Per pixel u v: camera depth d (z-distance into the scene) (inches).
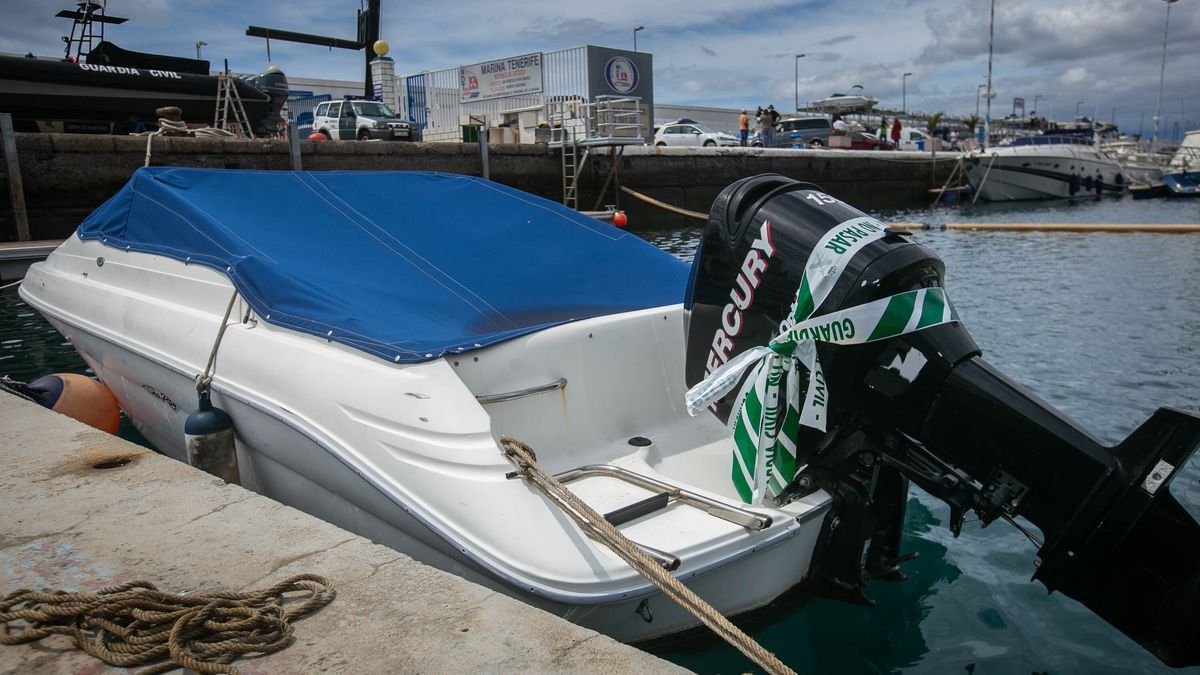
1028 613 133.7
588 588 104.2
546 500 110.7
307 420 132.3
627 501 122.6
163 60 715.4
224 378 149.3
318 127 844.6
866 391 114.3
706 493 123.4
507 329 155.0
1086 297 390.6
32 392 192.4
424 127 1061.8
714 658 118.7
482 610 91.1
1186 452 96.0
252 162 615.8
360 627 87.6
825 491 125.0
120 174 558.6
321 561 102.6
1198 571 99.3
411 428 118.7
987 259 532.7
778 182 127.2
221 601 87.5
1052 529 105.3
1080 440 103.7
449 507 112.8
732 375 118.6
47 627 85.8
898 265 112.3
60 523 114.6
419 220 187.6
